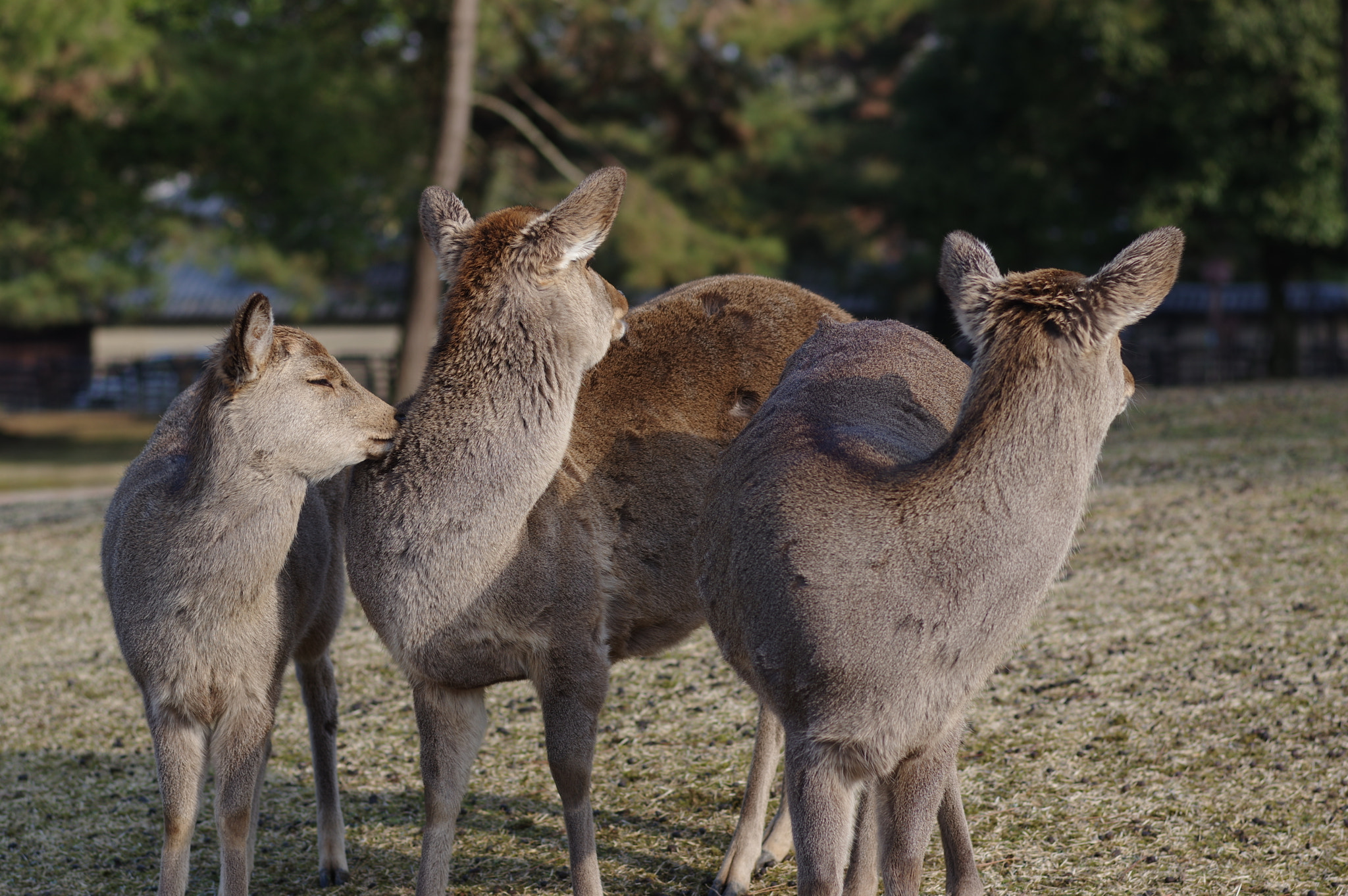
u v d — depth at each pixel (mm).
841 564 3123
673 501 4141
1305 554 7195
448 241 3988
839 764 3172
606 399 4184
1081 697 5617
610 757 5438
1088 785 4848
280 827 5105
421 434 3756
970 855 3812
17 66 17156
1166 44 23594
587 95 25734
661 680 6230
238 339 3834
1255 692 5480
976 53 26047
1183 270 33719
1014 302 3176
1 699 6578
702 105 25688
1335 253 27016
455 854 4734
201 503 3961
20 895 4590
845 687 3107
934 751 3250
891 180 27969
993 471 3111
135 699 6547
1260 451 10156
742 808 4570
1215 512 8242
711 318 4445
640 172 25734
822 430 3465
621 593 4066
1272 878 4133
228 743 4113
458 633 3705
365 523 3775
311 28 20953
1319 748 4965
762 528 3299
